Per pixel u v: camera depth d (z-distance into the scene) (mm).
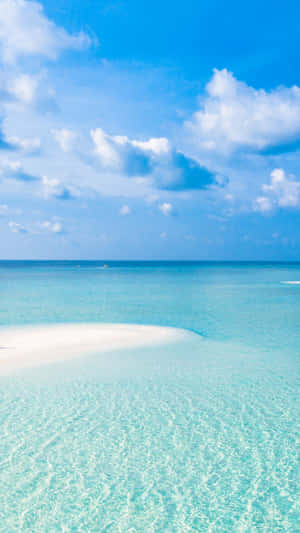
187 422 8164
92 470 6398
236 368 12102
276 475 6320
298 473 6387
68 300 32156
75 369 11844
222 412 8703
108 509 5508
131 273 94438
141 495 5809
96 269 129625
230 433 7691
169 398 9500
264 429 7871
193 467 6516
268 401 9352
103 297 34844
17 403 9133
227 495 5824
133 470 6406
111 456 6820
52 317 22672
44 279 64750
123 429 7824
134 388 10195
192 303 30359
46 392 9844
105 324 20141
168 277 73875
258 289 44281
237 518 5352
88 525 5191
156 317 22969
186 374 11438
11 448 7062
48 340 15859
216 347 15055
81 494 5805
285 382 10758
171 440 7387
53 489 5906
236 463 6641
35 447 7102
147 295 36719
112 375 11289
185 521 5273
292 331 18641
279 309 26781
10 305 28688
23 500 5672
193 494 5840
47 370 11703
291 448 7137
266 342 16109
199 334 17734
